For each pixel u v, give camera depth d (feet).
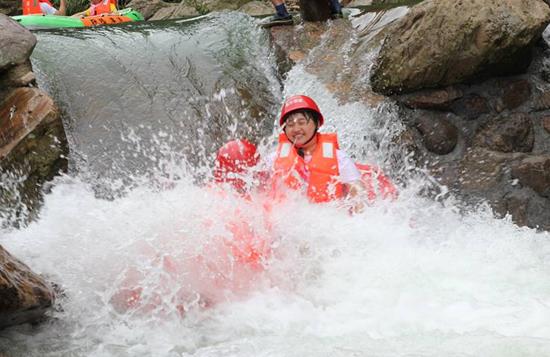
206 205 15.29
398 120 20.74
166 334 12.18
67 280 13.32
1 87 20.01
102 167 20.35
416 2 26.71
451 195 19.12
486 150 19.83
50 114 18.98
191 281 13.60
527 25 19.15
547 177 18.88
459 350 10.52
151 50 25.36
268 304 13.19
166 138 21.63
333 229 15.60
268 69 24.99
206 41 26.22
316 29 26.21
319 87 22.50
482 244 16.34
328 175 16.61
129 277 13.52
